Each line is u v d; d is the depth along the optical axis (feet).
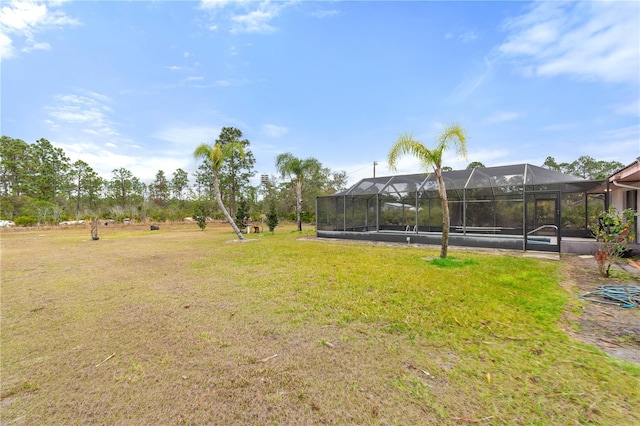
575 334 9.85
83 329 11.22
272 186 101.60
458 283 16.51
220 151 44.75
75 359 8.89
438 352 8.80
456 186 37.22
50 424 6.04
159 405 6.61
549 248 27.86
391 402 6.48
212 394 6.98
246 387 7.23
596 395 6.54
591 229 32.17
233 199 101.55
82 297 15.49
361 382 7.31
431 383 7.18
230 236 52.49
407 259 24.81
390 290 15.51
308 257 26.84
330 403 6.51
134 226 85.81
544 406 6.20
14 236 56.65
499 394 6.66
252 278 18.99
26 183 125.18
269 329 10.88
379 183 44.68
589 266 21.18
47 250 35.32
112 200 138.92
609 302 13.01
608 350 8.69
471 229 43.86
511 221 40.96
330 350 9.11
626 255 24.40
